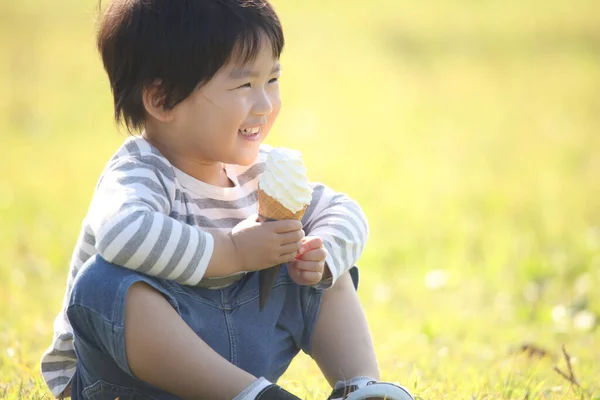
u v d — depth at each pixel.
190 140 6.63
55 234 16.83
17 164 22.94
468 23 48.56
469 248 16.64
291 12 52.69
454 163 24.30
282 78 36.91
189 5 6.49
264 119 6.65
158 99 6.58
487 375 8.66
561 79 36.03
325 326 6.66
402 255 16.33
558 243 16.91
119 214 5.89
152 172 6.36
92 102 31.06
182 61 6.43
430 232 17.78
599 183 21.75
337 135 27.98
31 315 11.33
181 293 6.18
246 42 6.46
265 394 5.75
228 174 7.05
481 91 34.56
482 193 20.95
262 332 6.44
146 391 6.22
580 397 7.73
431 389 7.91
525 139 27.25
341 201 7.09
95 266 5.96
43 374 7.18
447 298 13.74
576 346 10.79
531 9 51.66
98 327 5.88
